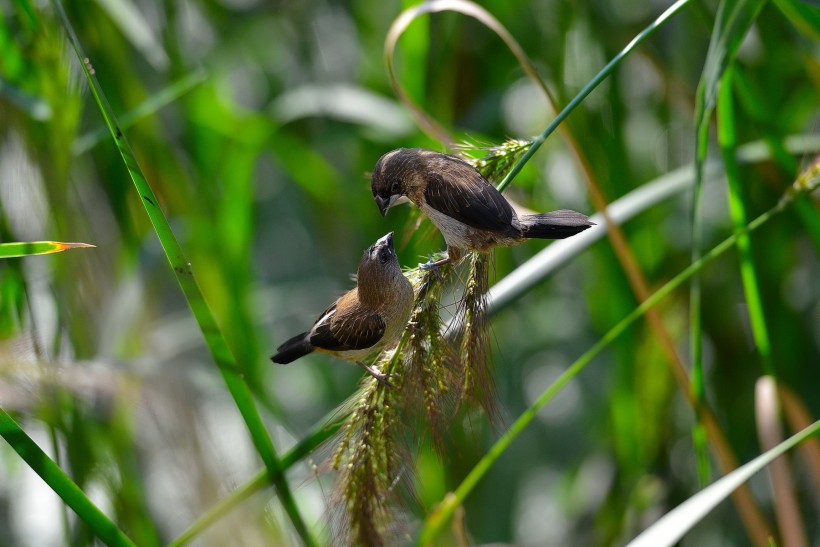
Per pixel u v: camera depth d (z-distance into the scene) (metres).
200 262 10.82
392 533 6.13
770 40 10.50
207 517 6.34
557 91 10.79
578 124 10.80
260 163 15.25
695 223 7.16
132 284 9.94
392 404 5.90
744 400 11.65
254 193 13.67
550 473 12.38
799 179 6.77
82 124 10.17
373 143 12.16
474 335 5.86
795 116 10.91
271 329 14.48
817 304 12.16
